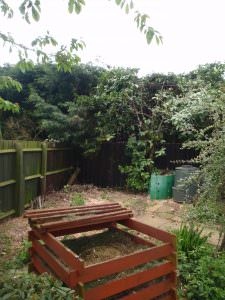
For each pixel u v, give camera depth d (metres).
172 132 7.62
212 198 3.52
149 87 8.23
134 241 2.75
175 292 2.44
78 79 9.27
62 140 7.88
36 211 2.71
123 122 8.15
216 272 2.90
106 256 2.44
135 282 2.20
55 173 7.40
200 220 3.76
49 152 7.07
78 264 1.95
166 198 6.87
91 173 8.71
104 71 9.08
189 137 6.72
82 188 7.79
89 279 1.98
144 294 2.26
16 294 1.66
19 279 1.85
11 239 4.08
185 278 2.95
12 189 5.18
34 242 2.61
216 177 3.52
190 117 6.36
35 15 2.09
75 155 8.78
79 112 8.13
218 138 3.60
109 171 8.46
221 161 3.45
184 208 4.37
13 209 5.20
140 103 8.12
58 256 2.24
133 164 7.92
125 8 2.04
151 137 7.71
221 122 3.69
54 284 1.81
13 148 5.16
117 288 2.11
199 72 8.00
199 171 3.80
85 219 2.59
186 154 7.63
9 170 5.05
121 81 8.20
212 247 3.59
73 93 9.23
